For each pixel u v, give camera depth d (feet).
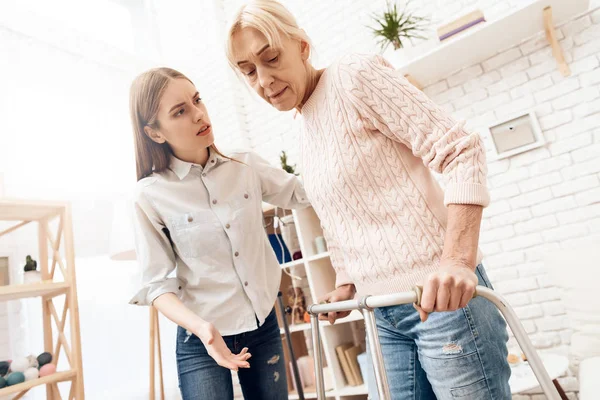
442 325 2.86
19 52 8.98
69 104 9.47
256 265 4.29
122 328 8.84
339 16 10.05
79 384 6.68
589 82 7.37
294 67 3.32
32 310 7.73
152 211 4.06
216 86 11.81
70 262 7.11
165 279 3.91
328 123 3.27
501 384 2.81
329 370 8.82
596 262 6.59
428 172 3.13
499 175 8.05
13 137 8.41
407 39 8.68
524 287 7.73
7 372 6.35
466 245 2.48
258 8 3.20
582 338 6.50
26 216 7.27
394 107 2.88
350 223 3.35
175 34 12.64
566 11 7.27
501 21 7.13
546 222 7.62
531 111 7.72
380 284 3.21
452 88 8.50
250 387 4.31
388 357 3.49
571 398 7.20
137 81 3.95
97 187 9.32
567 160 7.50
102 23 11.43
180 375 4.13
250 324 4.10
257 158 4.71
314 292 8.13
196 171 4.23
